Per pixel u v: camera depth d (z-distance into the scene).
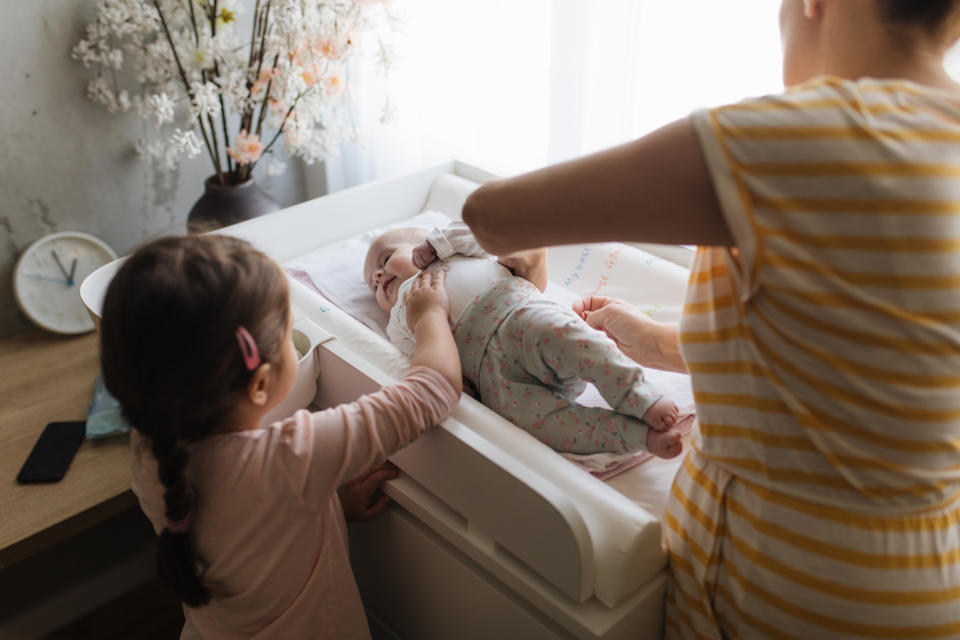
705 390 0.72
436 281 1.13
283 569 0.82
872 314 0.58
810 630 0.72
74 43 1.47
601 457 1.02
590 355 0.99
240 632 0.87
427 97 1.72
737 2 1.21
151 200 1.71
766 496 0.70
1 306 1.56
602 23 1.35
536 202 0.65
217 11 1.50
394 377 1.06
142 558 1.48
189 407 0.71
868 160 0.56
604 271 1.40
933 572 0.68
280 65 1.51
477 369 1.10
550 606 0.82
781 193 0.57
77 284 1.57
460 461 0.87
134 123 1.61
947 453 0.64
